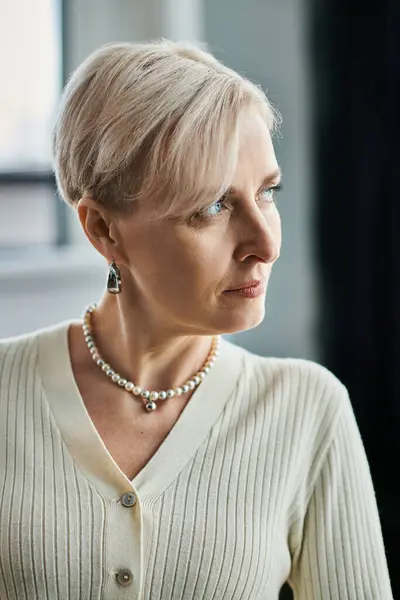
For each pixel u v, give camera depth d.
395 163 2.24
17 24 2.64
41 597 1.20
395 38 2.20
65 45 2.70
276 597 1.26
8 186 2.69
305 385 1.33
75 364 1.34
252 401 1.30
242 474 1.25
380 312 2.33
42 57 2.68
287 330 2.53
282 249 2.52
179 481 1.23
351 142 2.31
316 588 1.28
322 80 2.33
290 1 2.37
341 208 2.36
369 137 2.28
